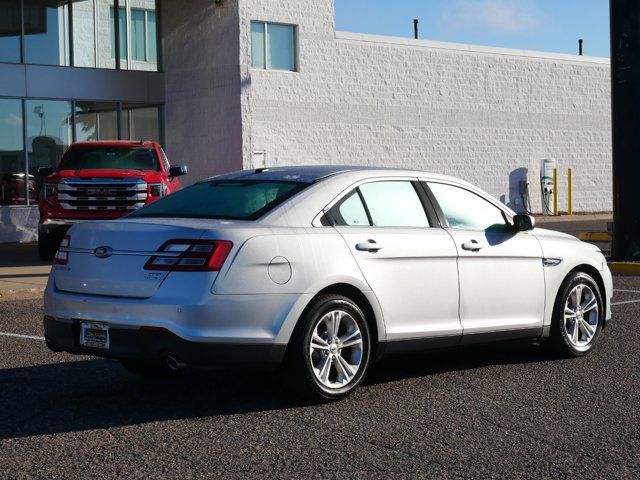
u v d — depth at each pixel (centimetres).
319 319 650
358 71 2725
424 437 577
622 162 1574
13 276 1453
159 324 613
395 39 2809
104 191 1639
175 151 2406
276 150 2545
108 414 636
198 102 2344
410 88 2850
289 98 2570
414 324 711
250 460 530
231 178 738
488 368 790
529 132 3170
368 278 679
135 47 2373
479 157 3038
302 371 644
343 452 545
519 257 784
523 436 580
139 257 631
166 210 703
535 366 798
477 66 3020
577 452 546
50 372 773
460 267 740
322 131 2645
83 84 2262
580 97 3312
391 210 720
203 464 522
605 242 2100
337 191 691
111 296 638
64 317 659
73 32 2256
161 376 750
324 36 2642
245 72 2250
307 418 622
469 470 512
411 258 707
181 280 616
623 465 522
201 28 2325
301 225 662
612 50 1566
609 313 870
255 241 630
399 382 735
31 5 2186
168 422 614
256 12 2483
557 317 816
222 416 629
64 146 2242
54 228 1648
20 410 647
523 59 3145
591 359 826
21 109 2175
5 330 982
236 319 618
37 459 532
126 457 536
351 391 671
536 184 3200
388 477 500
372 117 2761
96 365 802
